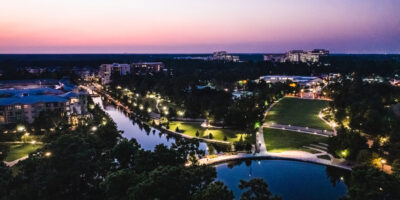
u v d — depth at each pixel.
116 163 66.25
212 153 88.00
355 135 76.38
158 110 163.00
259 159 81.00
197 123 129.75
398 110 130.88
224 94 176.25
